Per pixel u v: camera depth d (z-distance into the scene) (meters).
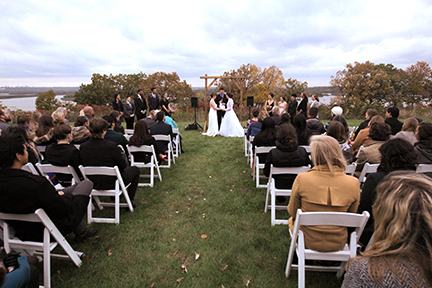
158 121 5.05
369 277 0.77
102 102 43.44
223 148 6.58
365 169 2.74
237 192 3.83
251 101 9.66
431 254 0.68
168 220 3.04
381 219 0.81
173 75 42.81
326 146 1.69
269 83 37.28
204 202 3.51
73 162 2.86
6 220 1.97
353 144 3.80
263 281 2.08
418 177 0.81
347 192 1.68
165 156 4.88
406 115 14.99
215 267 2.25
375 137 2.83
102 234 2.74
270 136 3.81
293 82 39.62
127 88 43.00
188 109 16.30
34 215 1.85
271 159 2.82
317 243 1.74
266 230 2.80
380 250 0.77
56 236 1.99
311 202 1.73
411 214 0.72
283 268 2.22
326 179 1.70
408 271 0.71
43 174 2.91
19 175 1.74
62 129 2.80
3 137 1.71
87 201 2.32
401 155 1.67
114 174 2.84
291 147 2.76
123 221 3.02
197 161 5.46
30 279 1.52
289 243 2.54
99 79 43.56
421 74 29.27
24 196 1.74
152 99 8.79
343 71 26.81
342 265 1.96
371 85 24.47
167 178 4.44
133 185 3.34
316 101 8.65
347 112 14.69
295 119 3.85
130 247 2.53
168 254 2.43
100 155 2.88
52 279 2.11
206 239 2.65
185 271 2.21
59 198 1.90
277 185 3.02
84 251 2.47
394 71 32.78
